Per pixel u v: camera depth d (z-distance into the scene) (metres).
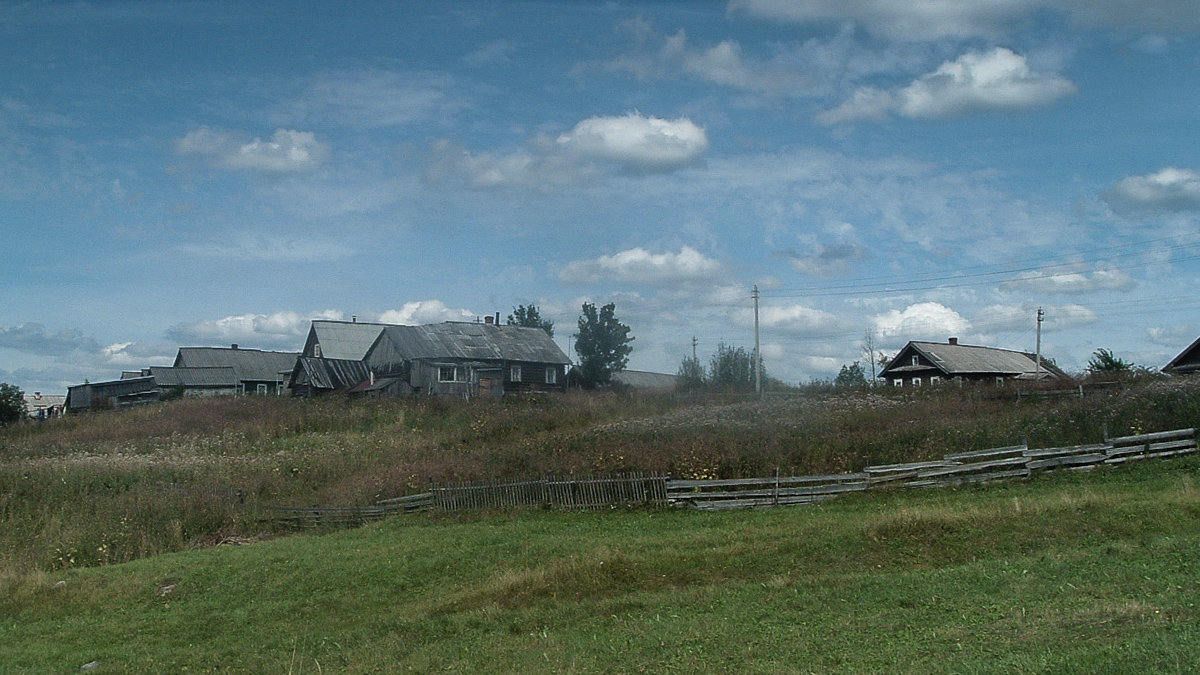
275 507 30.06
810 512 24.66
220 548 26.39
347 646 15.57
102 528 27.69
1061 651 10.14
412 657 14.12
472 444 39.59
